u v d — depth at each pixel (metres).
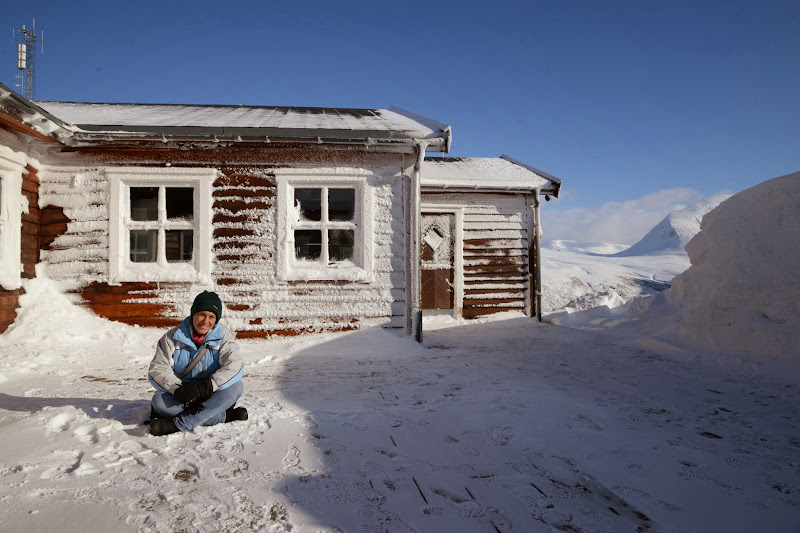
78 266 6.92
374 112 10.45
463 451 3.06
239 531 2.03
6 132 6.09
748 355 6.12
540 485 2.58
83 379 5.08
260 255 7.11
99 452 2.87
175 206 7.19
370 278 7.24
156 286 6.95
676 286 9.28
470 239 11.61
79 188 6.97
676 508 2.35
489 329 9.96
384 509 2.27
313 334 7.10
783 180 6.94
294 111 10.02
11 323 6.21
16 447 2.93
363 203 7.28
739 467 2.87
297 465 2.78
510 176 11.80
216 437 3.19
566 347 7.54
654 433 3.47
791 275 6.22
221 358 3.48
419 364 6.09
